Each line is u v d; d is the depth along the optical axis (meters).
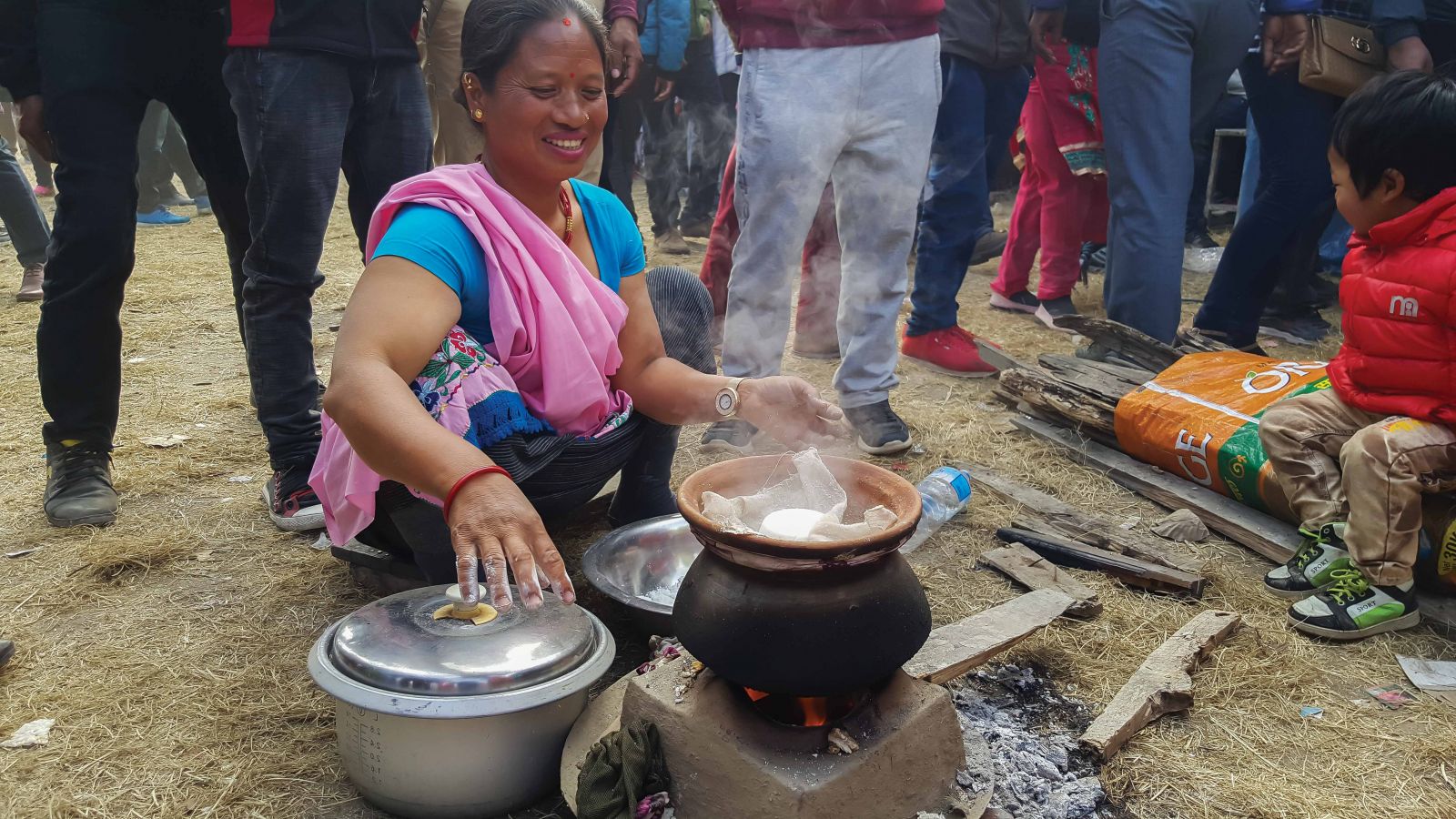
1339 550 2.50
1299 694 2.13
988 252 6.54
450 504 1.40
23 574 2.55
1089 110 4.64
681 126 7.05
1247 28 3.83
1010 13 3.97
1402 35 4.00
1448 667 2.22
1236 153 7.65
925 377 4.30
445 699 1.62
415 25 2.88
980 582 2.59
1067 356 3.96
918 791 1.59
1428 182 2.37
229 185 3.08
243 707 2.02
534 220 1.94
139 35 2.68
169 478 3.17
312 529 2.82
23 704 2.03
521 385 1.99
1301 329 4.90
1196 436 3.01
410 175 2.96
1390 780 1.86
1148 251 3.91
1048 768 1.78
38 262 5.45
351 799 1.78
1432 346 2.35
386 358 1.67
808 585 1.42
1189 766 1.88
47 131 2.68
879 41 3.11
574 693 1.69
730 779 1.52
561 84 1.82
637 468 2.54
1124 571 2.59
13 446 3.41
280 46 2.52
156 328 4.92
